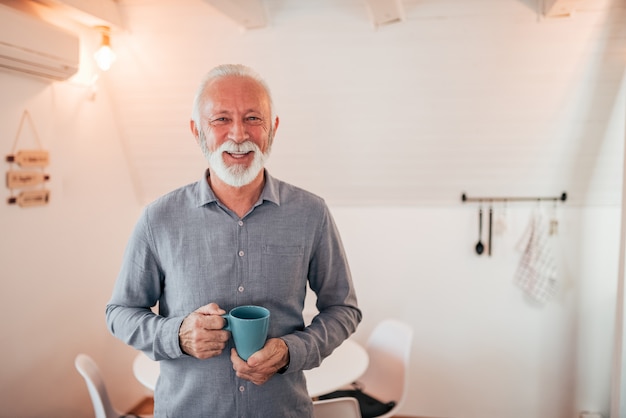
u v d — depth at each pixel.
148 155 3.02
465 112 2.56
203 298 1.18
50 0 2.08
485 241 2.95
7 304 2.18
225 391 1.14
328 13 2.31
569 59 2.30
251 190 1.22
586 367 2.90
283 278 1.21
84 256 2.68
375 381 2.49
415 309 3.06
